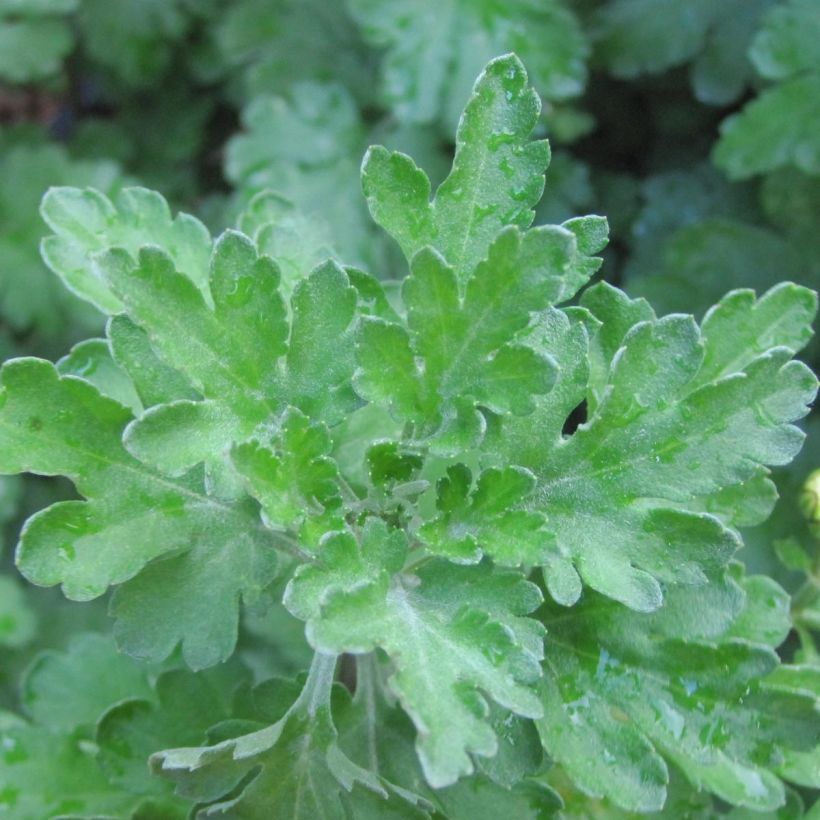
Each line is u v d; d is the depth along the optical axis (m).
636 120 0.62
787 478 0.44
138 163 0.70
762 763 0.34
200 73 0.69
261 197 0.39
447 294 0.33
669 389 0.34
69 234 0.37
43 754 0.39
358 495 0.36
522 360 0.33
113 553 0.34
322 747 0.34
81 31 0.68
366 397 0.34
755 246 0.54
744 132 0.52
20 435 0.34
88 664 0.40
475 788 0.35
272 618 0.42
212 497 0.35
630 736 0.34
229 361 0.34
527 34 0.54
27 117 0.77
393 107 0.54
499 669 0.32
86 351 0.36
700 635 0.35
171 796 0.37
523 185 0.34
